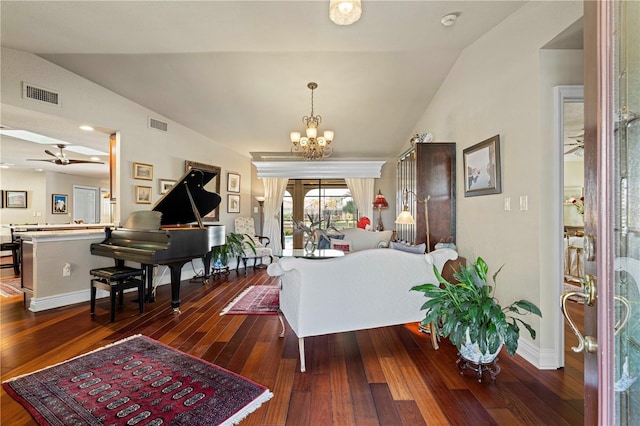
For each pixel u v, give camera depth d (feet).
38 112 10.45
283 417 5.30
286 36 8.25
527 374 6.68
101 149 17.33
